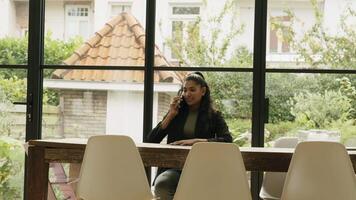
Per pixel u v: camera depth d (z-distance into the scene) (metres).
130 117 4.55
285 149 2.95
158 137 3.65
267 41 4.30
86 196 2.77
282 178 3.34
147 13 4.49
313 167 2.54
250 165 2.74
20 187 4.67
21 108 4.69
